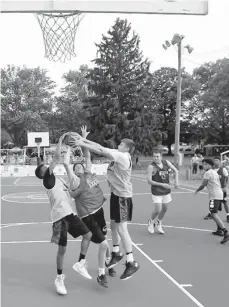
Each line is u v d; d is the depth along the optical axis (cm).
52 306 456
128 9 580
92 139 4459
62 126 6369
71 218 511
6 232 900
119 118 4288
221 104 4969
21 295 493
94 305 459
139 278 559
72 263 634
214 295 490
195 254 695
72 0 573
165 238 833
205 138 6281
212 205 799
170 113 6575
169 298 480
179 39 2317
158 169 861
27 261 650
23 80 6222
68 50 674
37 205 1392
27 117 5997
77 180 534
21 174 3256
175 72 6419
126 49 4544
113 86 4372
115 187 535
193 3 590
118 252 570
